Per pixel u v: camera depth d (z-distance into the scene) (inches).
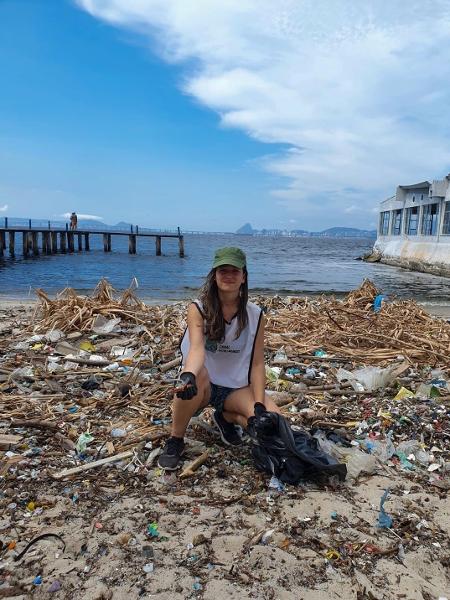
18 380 149.3
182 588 66.7
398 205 1192.2
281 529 79.7
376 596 66.6
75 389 142.9
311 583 68.7
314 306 261.6
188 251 1556.3
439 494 92.5
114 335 200.2
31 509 83.7
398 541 78.0
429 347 191.0
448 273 837.2
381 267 1083.9
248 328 98.7
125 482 93.0
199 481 93.7
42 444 107.8
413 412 128.7
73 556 72.9
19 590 65.7
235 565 71.5
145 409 126.7
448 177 919.0
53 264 894.4
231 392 101.7
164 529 79.3
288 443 91.5
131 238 1269.7
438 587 69.1
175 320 222.2
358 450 106.3
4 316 271.1
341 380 156.2
